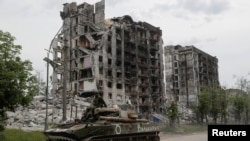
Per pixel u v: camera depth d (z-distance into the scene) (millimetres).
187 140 27484
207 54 107188
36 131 28062
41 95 50656
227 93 68062
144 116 60188
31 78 20469
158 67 82562
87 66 64562
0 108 19609
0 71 18672
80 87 64375
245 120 70562
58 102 48719
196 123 61594
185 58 98312
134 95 71375
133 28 75000
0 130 21641
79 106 48594
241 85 69625
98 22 69188
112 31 68438
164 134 37625
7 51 19438
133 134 16016
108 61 66688
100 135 13625
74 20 69500
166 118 62438
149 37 80062
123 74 69125
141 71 76125
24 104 20422
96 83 62688
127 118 16250
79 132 12984
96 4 70438
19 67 19672
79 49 66250
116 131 14516
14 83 19156
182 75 97812
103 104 15891
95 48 66188
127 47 72375
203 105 63031
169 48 101688
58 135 13570
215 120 63844
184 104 92250
